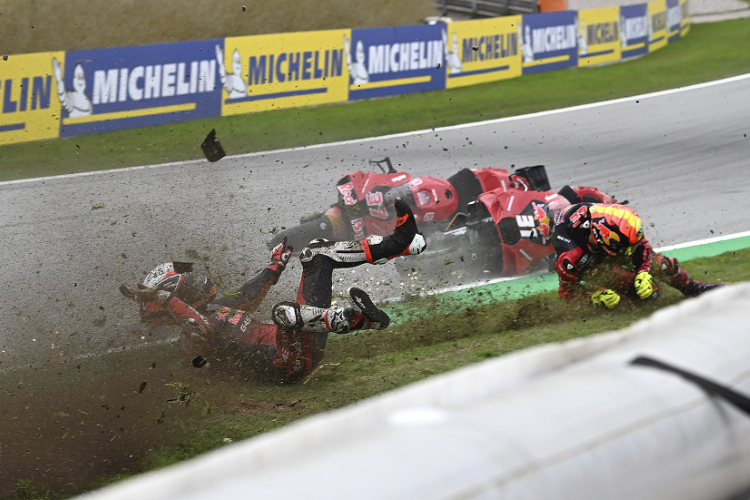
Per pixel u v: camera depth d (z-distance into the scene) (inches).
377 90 1418.6
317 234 654.5
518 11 1910.7
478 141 1180.5
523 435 110.8
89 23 1553.9
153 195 943.7
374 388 420.8
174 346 529.7
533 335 486.3
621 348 146.4
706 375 134.3
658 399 125.3
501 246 644.7
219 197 934.4
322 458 103.3
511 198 652.1
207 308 456.4
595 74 1560.0
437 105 1380.4
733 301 167.8
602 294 511.2
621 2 2154.3
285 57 1314.0
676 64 1578.5
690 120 1213.1
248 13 1692.9
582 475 108.9
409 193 648.4
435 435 108.6
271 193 952.9
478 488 99.8
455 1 2004.2
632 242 480.1
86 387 466.9
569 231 507.5
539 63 1582.2
